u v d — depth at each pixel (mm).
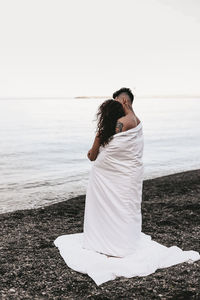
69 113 58031
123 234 3643
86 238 3852
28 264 3756
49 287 3201
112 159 3602
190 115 55250
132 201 3670
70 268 3623
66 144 20797
